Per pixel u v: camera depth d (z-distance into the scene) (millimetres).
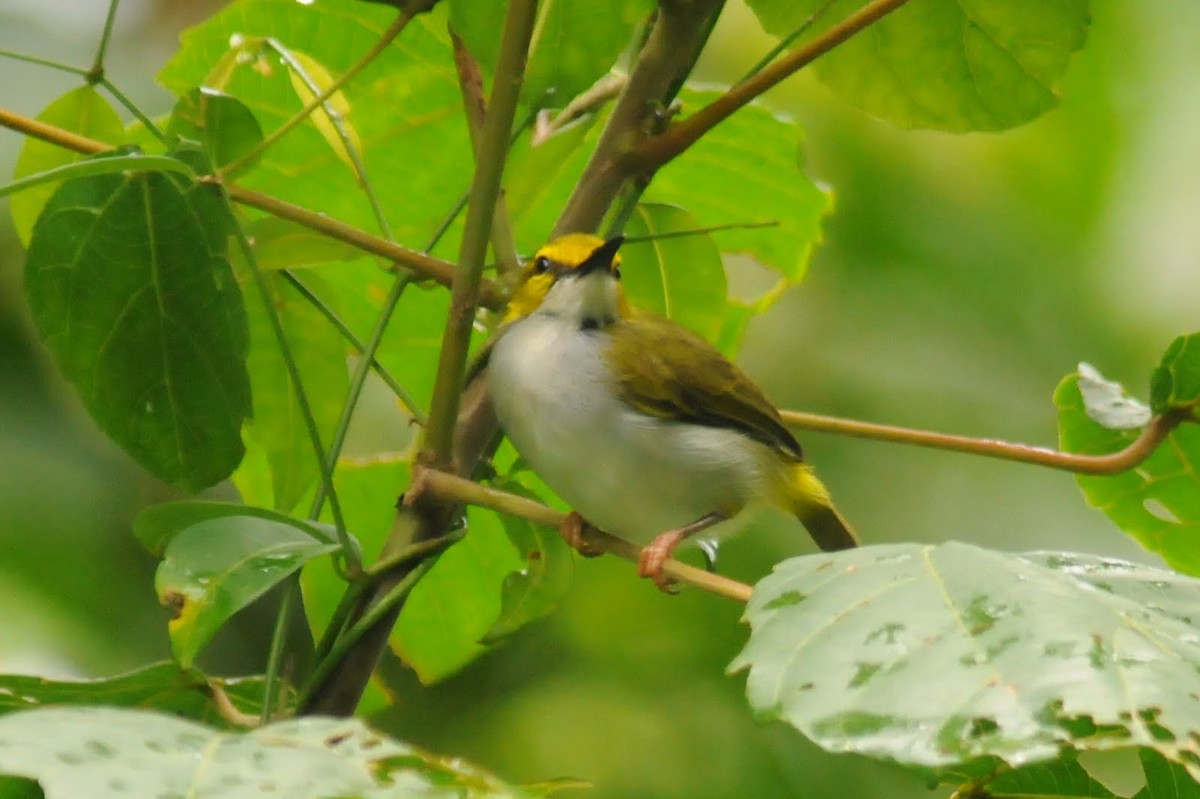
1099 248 12531
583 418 7062
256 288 6707
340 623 5438
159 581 4992
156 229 5930
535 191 6184
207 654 11617
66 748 3449
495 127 5094
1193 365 6250
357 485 7707
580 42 5824
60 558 10266
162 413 6211
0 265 10695
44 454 10516
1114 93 12430
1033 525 11906
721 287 7801
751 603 4301
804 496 7973
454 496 5484
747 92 6012
